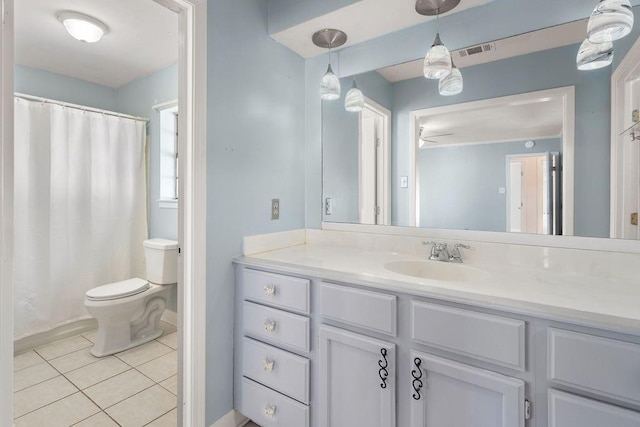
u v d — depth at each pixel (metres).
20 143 2.29
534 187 1.38
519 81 1.40
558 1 1.32
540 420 0.89
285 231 1.86
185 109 1.38
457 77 1.53
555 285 1.09
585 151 1.27
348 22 1.60
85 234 2.59
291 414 1.36
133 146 2.82
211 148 1.44
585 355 0.82
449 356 1.02
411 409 1.08
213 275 1.46
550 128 1.34
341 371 1.24
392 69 1.71
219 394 1.50
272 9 1.71
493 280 1.16
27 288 2.32
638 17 1.17
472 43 1.49
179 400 1.41
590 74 1.26
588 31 1.09
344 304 1.21
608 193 1.23
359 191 1.82
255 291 1.48
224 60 1.49
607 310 0.85
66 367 2.10
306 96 2.00
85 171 2.58
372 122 1.77
